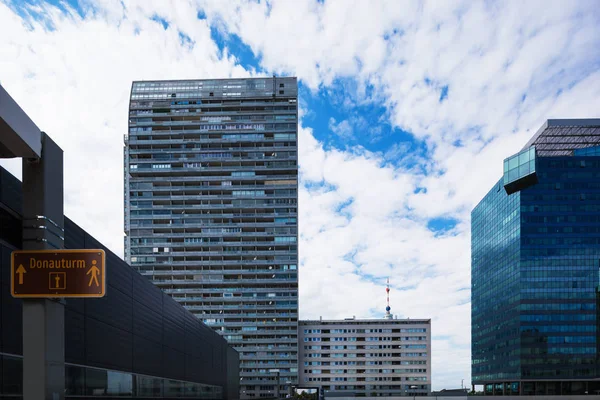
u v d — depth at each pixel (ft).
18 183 32.48
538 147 422.00
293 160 400.47
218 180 396.57
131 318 84.64
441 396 362.33
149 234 386.52
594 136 395.55
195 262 383.45
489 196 464.65
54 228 25.72
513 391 392.68
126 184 424.87
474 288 509.35
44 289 24.75
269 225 390.21
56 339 25.20
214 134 405.59
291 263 386.32
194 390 132.77
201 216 390.63
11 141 22.40
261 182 402.52
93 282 25.17
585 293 371.97
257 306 380.37
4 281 48.60
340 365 414.41
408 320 420.36
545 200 389.60
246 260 385.70
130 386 83.20
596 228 380.78
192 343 131.34
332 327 420.77
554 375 363.76
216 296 382.42
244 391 369.91
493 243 449.06
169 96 410.31
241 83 415.44
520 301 379.76
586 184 387.75
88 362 66.85
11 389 48.01
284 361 373.61
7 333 48.52
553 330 370.32
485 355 459.73
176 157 399.03
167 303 107.86
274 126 406.21
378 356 415.44
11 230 24.22
